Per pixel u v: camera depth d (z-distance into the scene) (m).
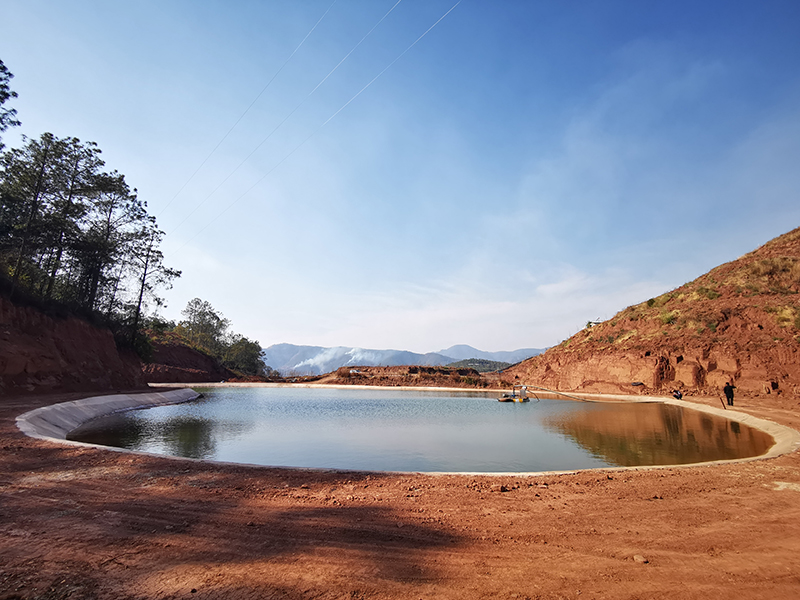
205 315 98.94
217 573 4.29
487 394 41.19
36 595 3.82
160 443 14.47
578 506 6.55
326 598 3.79
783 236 46.72
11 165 30.12
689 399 26.88
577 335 50.59
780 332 28.81
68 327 31.17
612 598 3.82
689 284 46.38
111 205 38.72
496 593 3.91
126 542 5.11
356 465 11.03
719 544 5.06
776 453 10.55
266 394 43.72
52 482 7.83
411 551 4.86
